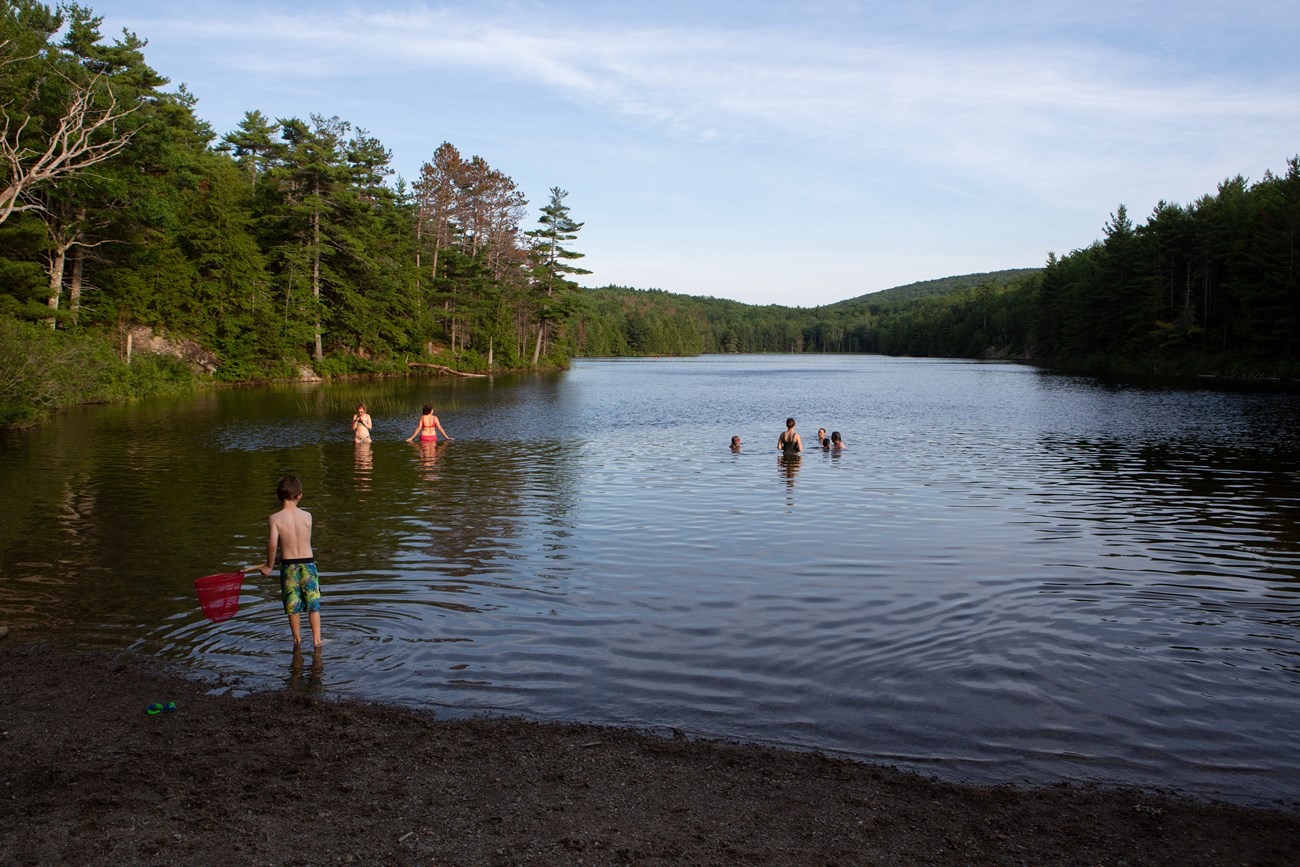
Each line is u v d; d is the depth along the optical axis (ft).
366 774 17.66
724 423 98.32
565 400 136.26
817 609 28.84
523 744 19.13
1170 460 65.67
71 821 15.58
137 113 124.98
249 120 243.19
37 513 44.47
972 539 39.37
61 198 118.73
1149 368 239.71
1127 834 15.52
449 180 265.75
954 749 18.95
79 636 26.16
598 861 14.44
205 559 35.09
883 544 38.40
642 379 221.66
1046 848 15.05
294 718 20.47
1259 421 96.27
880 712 20.86
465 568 33.91
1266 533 40.65
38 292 115.65
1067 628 26.96
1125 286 263.90
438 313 247.50
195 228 163.73
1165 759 18.47
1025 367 300.20
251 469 60.29
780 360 476.13
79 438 78.69
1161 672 23.31
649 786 17.26
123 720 20.34
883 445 76.74
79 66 115.55
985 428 91.71
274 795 16.71
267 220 189.26
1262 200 221.87
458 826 15.58
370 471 59.57
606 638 25.98
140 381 132.46
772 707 21.17
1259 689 22.20
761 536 39.93
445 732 19.72
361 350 222.69
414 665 23.88
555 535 39.96
